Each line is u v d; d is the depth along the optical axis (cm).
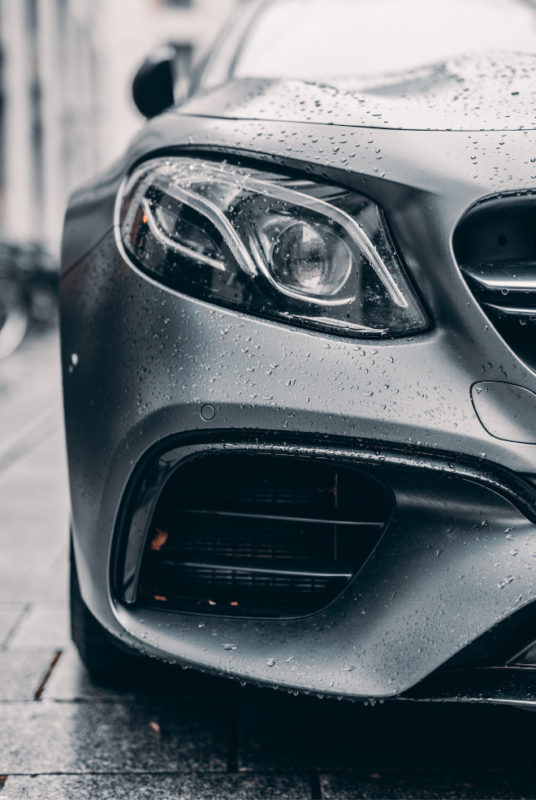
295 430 161
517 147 163
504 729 193
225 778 178
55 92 2283
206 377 164
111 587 176
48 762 183
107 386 173
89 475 176
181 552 175
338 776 178
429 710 200
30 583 267
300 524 172
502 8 270
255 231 167
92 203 193
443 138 166
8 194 1956
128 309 172
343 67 245
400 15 264
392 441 159
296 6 272
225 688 209
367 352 160
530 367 157
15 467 407
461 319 159
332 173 167
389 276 162
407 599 163
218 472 172
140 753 186
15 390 633
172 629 172
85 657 205
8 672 216
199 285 168
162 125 188
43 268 1048
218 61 253
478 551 160
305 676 165
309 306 163
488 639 160
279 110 179
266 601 173
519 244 162
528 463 156
